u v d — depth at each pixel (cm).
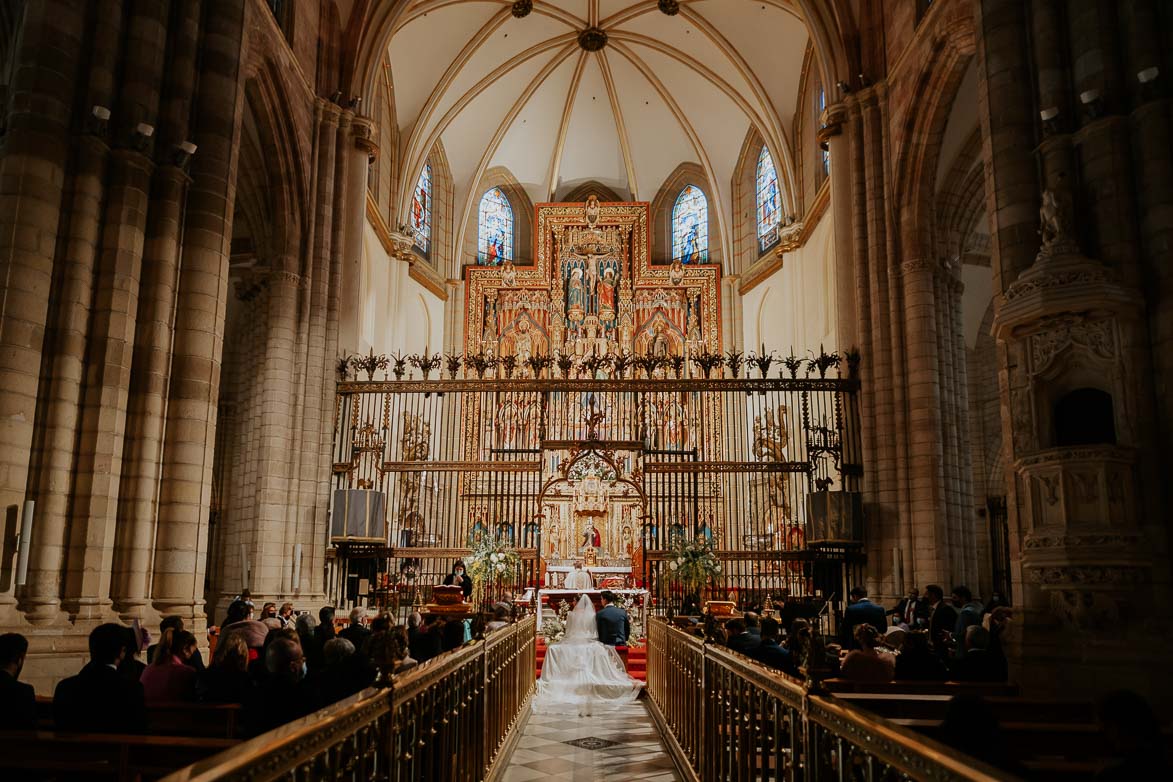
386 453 2378
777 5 2483
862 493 1825
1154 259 1000
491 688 825
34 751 453
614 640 1477
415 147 2967
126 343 1162
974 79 1736
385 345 2773
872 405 1867
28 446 1059
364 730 384
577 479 1939
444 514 2723
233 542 1838
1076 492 984
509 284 3372
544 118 3428
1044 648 993
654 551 1838
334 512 1823
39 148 1104
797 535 2325
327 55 2036
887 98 1959
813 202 2636
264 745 261
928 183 1861
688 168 3578
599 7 2962
